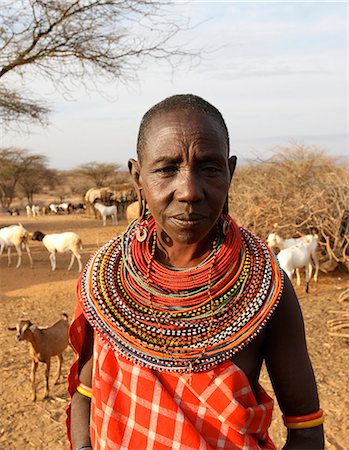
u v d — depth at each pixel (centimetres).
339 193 1064
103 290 131
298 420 130
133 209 1981
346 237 1005
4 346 654
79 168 5244
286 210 1089
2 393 514
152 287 126
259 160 1256
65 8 1097
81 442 136
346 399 470
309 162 1191
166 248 129
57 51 1170
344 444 399
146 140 118
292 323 127
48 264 1326
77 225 2552
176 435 117
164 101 121
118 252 138
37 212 3378
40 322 789
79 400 143
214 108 121
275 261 131
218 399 118
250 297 124
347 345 615
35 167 4884
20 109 1352
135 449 120
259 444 128
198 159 113
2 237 1273
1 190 5159
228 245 127
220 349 119
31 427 446
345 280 991
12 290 1020
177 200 113
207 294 123
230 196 1238
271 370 132
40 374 562
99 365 126
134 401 120
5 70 1198
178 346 120
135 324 124
